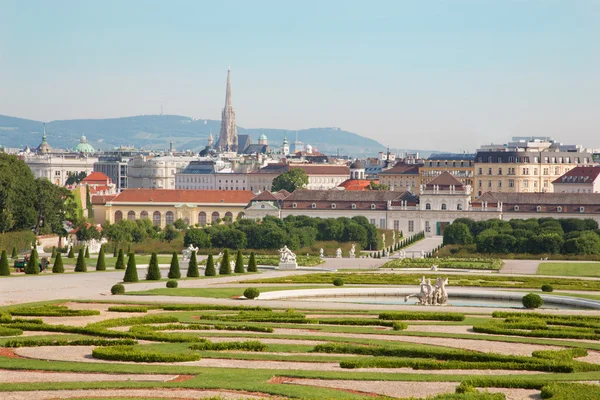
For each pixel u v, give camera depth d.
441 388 113.31
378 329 166.50
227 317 176.88
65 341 143.00
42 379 116.69
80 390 110.31
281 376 118.81
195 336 150.12
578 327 170.75
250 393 109.50
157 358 128.75
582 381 117.12
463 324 175.12
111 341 143.12
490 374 122.62
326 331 162.38
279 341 150.50
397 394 110.31
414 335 158.00
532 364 126.31
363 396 108.50
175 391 110.12
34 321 168.00
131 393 109.00
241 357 132.38
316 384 114.94
